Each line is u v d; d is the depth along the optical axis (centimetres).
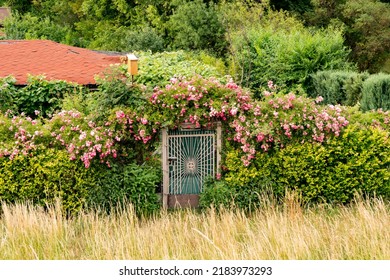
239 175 1461
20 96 1906
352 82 2183
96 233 1184
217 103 1466
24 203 1435
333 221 1291
